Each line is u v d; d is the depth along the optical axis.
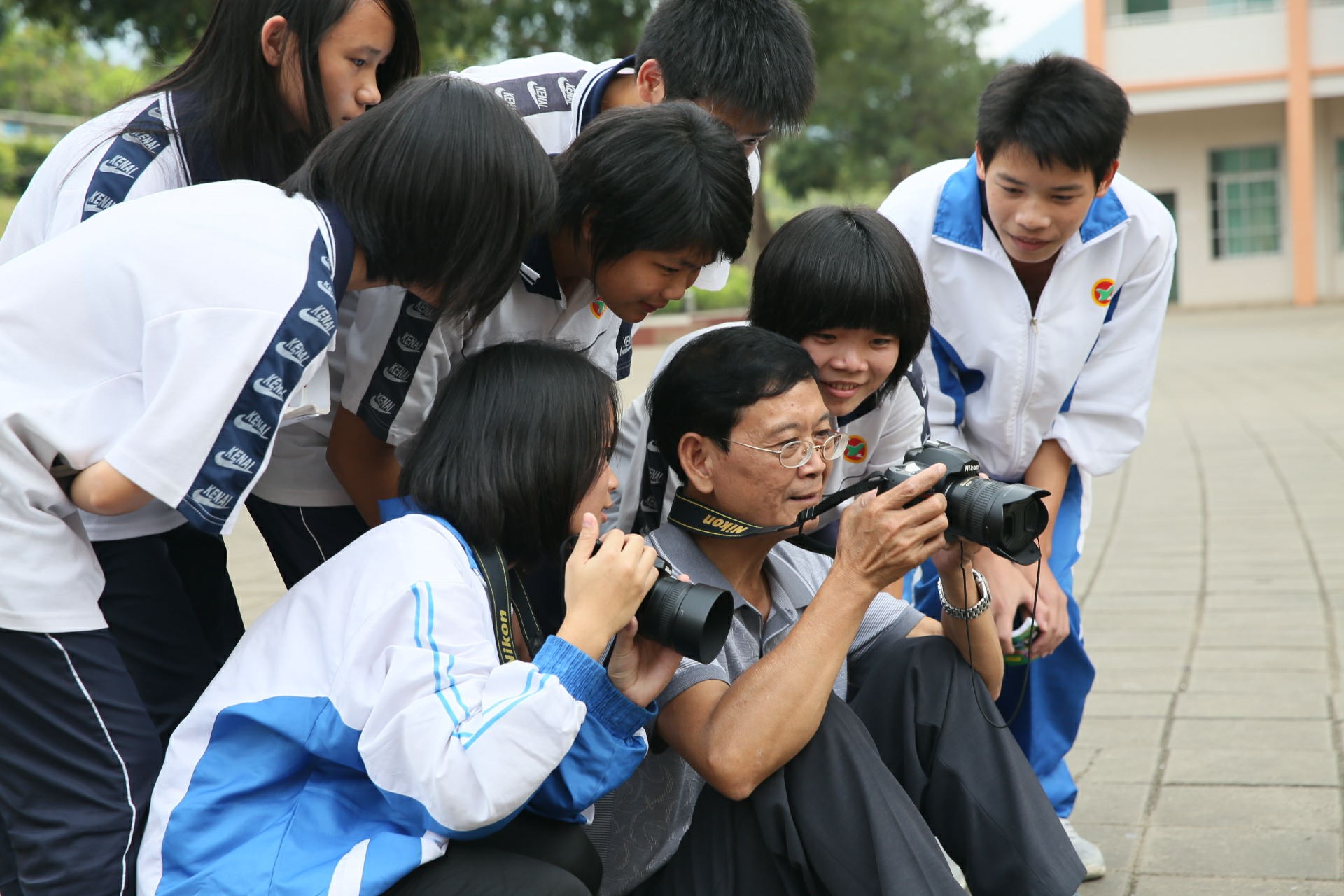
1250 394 11.09
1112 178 2.79
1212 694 3.89
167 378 1.73
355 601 1.80
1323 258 21.80
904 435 2.71
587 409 1.95
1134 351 3.09
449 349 2.36
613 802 2.17
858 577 2.01
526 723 1.67
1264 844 2.92
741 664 2.19
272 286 1.79
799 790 1.99
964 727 2.17
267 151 2.34
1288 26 20.27
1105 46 21.05
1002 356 2.99
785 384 2.04
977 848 2.13
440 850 1.73
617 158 2.11
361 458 2.40
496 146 1.89
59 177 2.28
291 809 1.78
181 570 2.52
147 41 9.88
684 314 20.12
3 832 1.91
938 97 29.28
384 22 2.37
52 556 1.80
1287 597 4.85
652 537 2.24
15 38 22.42
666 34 2.67
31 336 1.80
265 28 2.27
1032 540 2.05
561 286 2.43
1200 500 6.86
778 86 2.63
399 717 1.67
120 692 1.89
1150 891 2.76
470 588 1.81
